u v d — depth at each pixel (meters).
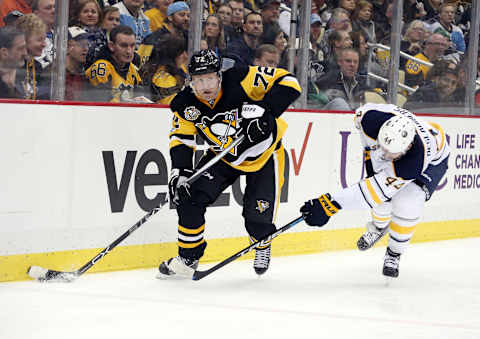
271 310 5.57
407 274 7.37
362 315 5.54
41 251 6.46
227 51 8.12
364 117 6.38
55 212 6.52
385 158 6.14
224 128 6.05
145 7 7.41
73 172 6.60
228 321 5.18
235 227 7.86
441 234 9.92
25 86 6.65
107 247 6.28
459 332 5.14
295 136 8.29
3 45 6.45
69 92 7.05
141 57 7.47
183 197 6.02
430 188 6.59
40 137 6.36
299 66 8.59
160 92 7.68
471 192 10.30
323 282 6.80
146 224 7.15
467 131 10.16
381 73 9.34
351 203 6.16
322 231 8.61
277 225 8.19
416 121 6.30
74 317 5.13
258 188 6.44
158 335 4.74
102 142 6.77
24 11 6.53
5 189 6.20
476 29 10.26
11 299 5.61
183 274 6.46
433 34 9.80
